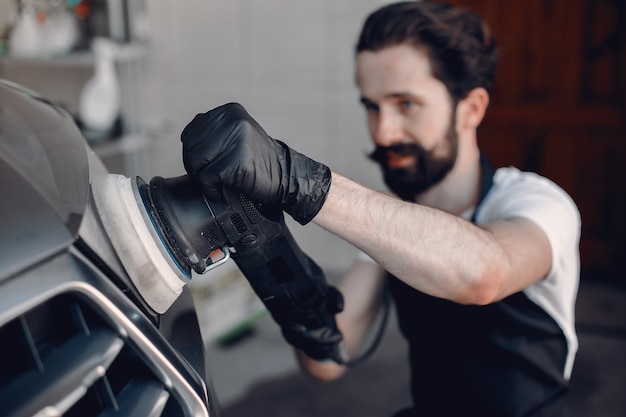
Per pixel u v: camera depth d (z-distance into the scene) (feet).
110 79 9.52
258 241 1.95
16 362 1.35
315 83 10.73
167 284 1.77
